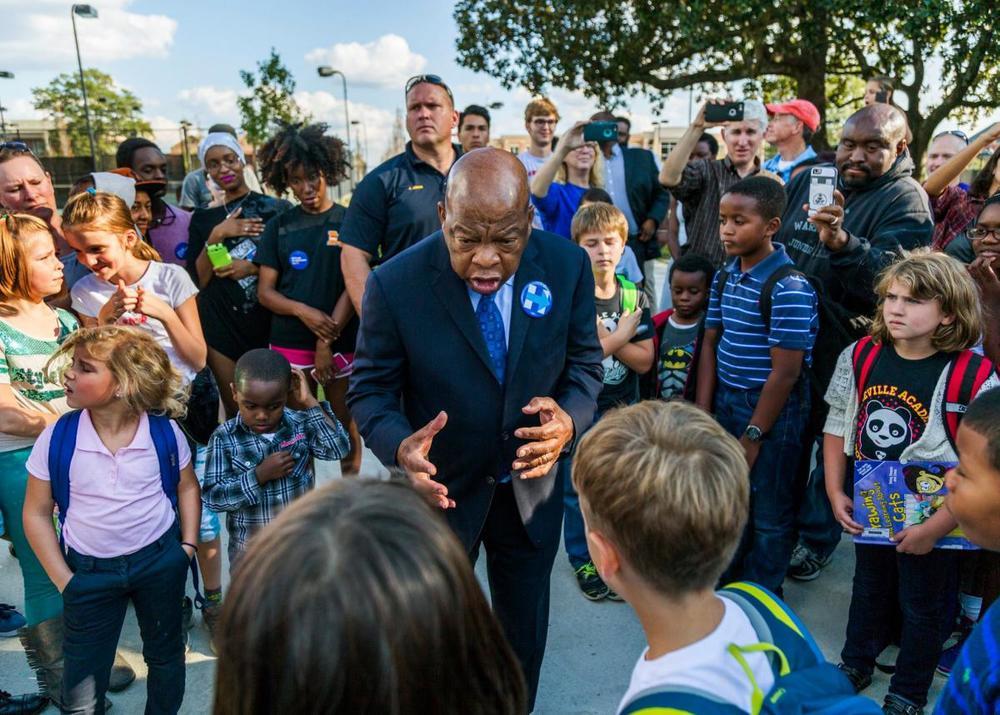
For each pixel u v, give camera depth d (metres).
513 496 2.13
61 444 2.02
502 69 13.47
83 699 2.05
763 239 2.60
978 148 3.72
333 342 3.74
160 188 4.20
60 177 30.41
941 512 2.09
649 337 3.09
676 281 3.18
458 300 1.97
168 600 2.14
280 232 3.66
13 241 2.33
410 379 2.07
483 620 0.84
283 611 0.71
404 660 0.73
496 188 1.75
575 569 3.25
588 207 3.08
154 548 2.10
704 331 2.89
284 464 2.63
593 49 12.74
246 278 3.81
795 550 3.21
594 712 2.46
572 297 2.09
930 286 2.09
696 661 1.08
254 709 0.73
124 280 2.87
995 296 2.45
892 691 2.33
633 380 3.27
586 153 5.00
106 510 2.02
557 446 1.88
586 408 2.07
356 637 0.70
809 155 4.62
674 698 1.03
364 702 0.72
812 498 3.16
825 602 3.05
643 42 12.42
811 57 11.74
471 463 2.04
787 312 2.51
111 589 2.03
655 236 5.66
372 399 2.02
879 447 2.26
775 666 1.09
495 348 2.01
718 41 11.23
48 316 2.52
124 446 2.05
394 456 1.86
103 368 1.99
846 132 3.00
